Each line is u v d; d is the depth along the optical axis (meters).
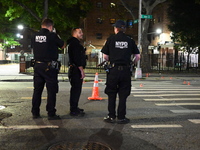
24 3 21.66
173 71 25.11
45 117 5.64
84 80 14.82
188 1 26.19
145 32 22.86
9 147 3.86
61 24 27.30
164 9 37.59
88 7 26.27
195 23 25.83
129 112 6.33
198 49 28.64
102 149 3.83
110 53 5.31
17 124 5.05
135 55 5.54
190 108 6.92
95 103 7.46
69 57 5.85
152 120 5.57
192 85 12.88
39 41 5.33
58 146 3.92
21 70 19.75
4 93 9.20
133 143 4.12
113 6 26.23
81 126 5.01
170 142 4.20
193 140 4.31
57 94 9.09
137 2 23.17
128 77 5.29
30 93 9.23
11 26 37.06
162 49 37.16
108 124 5.19
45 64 5.33
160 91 10.27
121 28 5.34
